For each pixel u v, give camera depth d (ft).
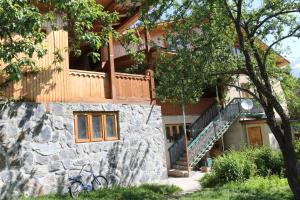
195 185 42.83
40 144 34.50
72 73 38.52
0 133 32.14
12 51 23.79
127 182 40.68
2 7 21.45
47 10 33.60
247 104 67.77
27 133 33.78
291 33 32.07
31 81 35.09
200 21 35.86
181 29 37.29
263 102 32.04
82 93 39.11
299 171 29.50
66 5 25.93
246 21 34.24
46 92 36.01
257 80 31.40
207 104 67.87
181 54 36.37
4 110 32.73
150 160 43.65
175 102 41.29
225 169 40.40
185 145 54.65
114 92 41.88
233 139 68.74
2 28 23.25
